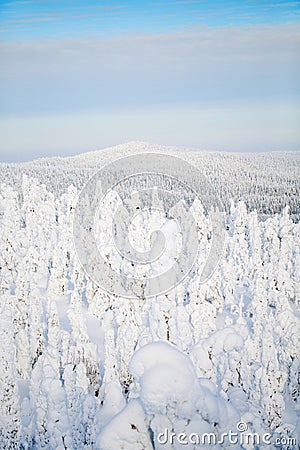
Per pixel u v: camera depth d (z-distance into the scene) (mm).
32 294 31953
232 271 40125
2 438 20672
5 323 21656
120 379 25703
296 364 26594
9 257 42156
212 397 9008
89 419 19750
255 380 18922
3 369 20906
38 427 19844
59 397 19641
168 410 8375
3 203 46125
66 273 41250
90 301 36562
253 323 31891
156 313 20016
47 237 47062
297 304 39812
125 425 8492
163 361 8648
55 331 30219
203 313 29031
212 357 17844
